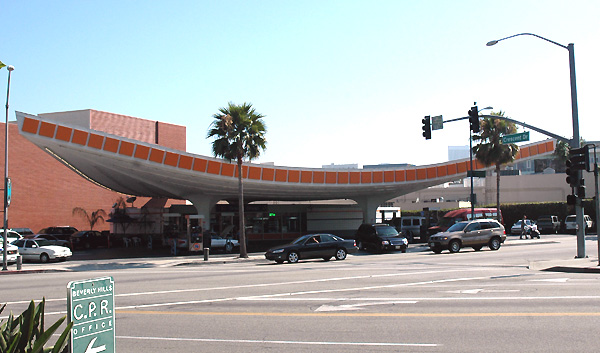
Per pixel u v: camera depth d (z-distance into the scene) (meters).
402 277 18.42
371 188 47.03
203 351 8.63
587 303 11.99
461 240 31.67
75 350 5.00
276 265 26.61
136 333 10.12
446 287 15.39
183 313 12.22
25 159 52.66
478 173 41.12
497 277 17.78
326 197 53.53
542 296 13.15
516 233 53.47
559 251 30.58
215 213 48.25
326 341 9.04
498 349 8.16
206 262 30.94
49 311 13.01
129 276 22.28
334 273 20.56
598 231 21.03
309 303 13.13
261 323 10.77
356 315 11.31
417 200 85.69
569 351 7.97
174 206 48.03
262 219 50.34
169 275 22.28
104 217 60.09
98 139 34.22
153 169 37.53
